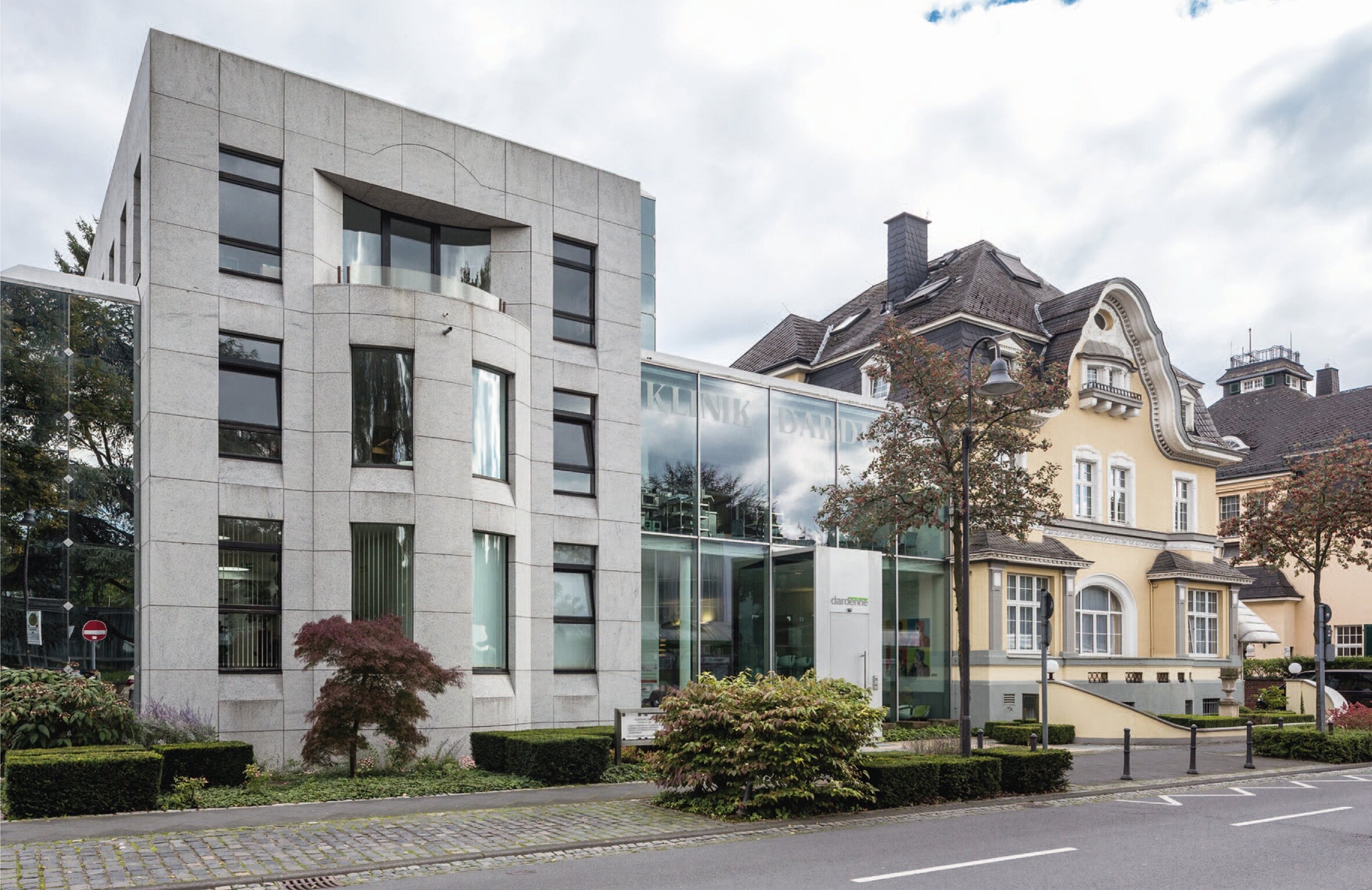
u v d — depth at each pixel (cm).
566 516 2091
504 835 1176
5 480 1677
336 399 1791
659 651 2262
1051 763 1642
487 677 1883
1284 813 1442
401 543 1803
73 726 1412
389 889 937
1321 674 2350
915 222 3600
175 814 1256
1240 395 5500
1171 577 3266
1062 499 3122
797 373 3547
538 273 2097
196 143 1723
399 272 1856
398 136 1931
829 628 2398
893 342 2233
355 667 1482
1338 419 4750
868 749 2244
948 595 2866
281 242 1803
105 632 1691
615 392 2192
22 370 1703
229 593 1709
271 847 1079
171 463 1659
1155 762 2120
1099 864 1061
